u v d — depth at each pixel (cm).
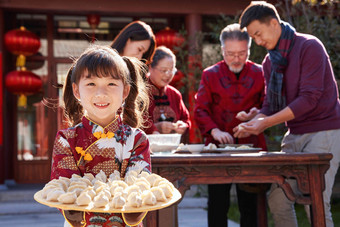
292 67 292
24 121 847
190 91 684
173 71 325
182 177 234
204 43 805
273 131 580
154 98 326
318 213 238
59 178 157
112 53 177
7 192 724
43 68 845
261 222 318
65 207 136
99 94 166
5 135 802
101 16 845
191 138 687
